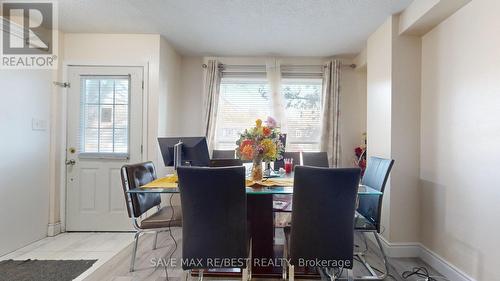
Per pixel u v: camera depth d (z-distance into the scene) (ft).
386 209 8.46
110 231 10.14
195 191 5.01
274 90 12.78
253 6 8.13
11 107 8.18
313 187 5.09
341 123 12.59
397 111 8.34
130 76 10.23
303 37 10.48
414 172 8.34
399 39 8.39
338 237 5.20
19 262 7.62
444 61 7.30
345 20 8.91
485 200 5.89
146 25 9.53
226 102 13.16
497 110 5.59
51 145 9.75
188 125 13.15
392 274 7.18
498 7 5.58
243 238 5.20
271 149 6.89
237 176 5.00
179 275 7.02
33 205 8.99
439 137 7.47
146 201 7.51
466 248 6.44
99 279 6.79
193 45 11.57
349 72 13.05
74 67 10.16
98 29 9.87
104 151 10.23
